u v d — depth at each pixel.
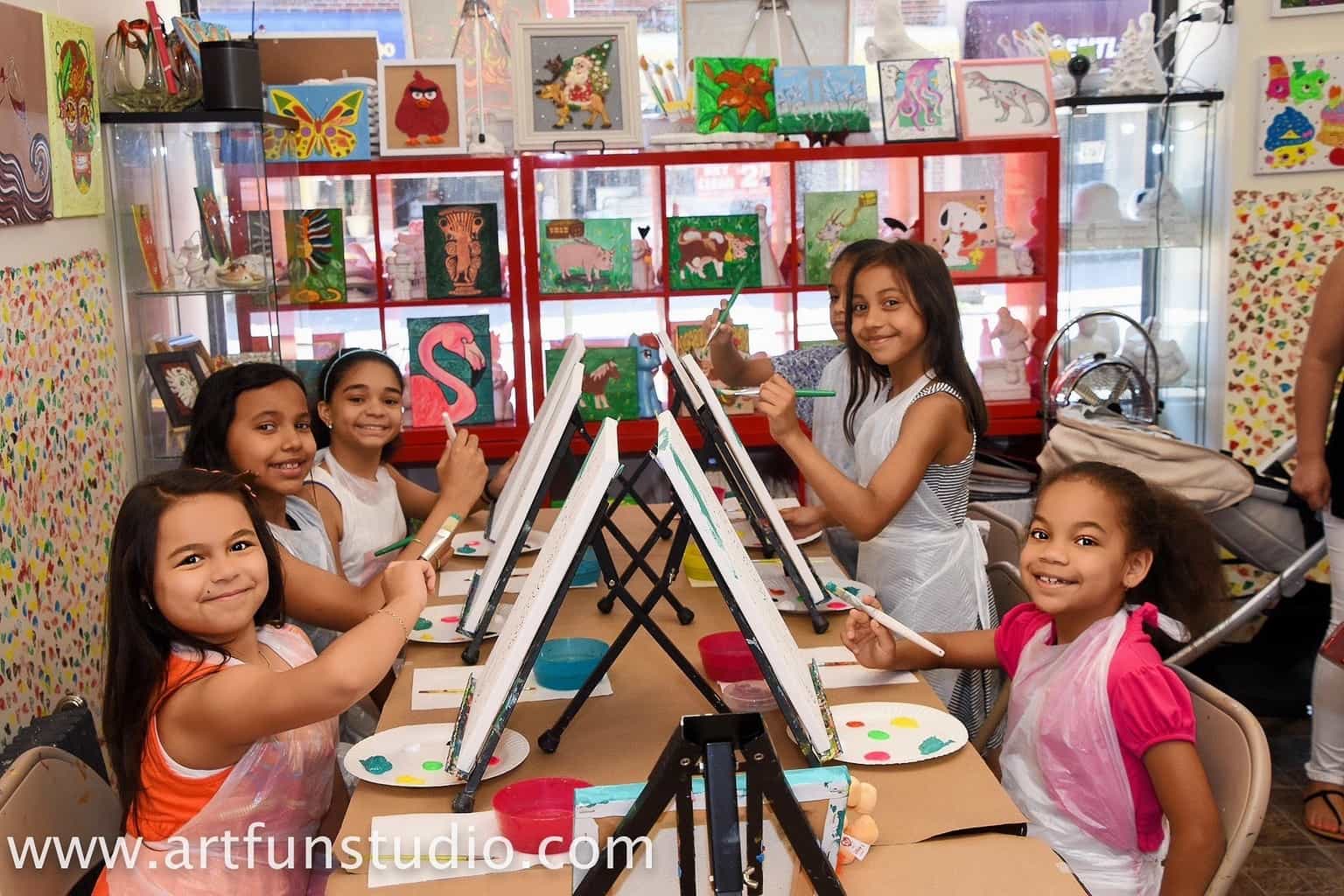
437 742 1.62
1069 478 1.74
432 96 3.98
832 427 2.83
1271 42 4.03
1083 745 1.63
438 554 2.31
